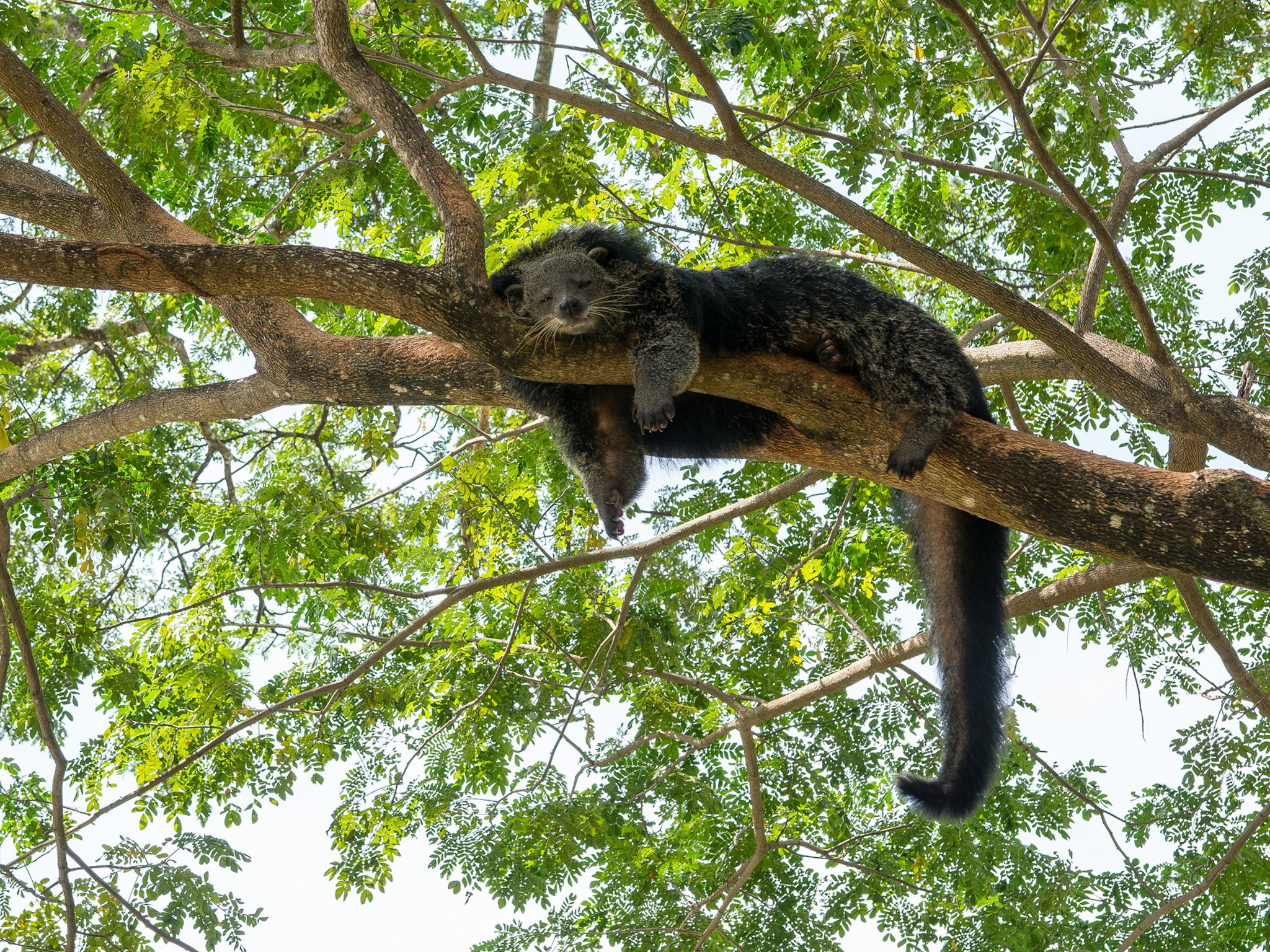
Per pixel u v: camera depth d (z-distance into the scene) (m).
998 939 8.58
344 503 9.72
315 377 4.73
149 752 7.79
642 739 8.05
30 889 6.35
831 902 9.05
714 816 9.27
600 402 4.70
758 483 9.73
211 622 8.16
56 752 5.56
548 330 3.88
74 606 9.05
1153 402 5.33
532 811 8.38
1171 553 3.54
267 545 8.51
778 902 8.85
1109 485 3.62
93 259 3.63
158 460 10.41
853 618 9.33
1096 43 6.86
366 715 9.05
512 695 8.41
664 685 9.10
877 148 6.25
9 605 5.53
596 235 4.48
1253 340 8.05
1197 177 8.39
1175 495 3.52
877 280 8.46
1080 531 3.69
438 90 6.12
